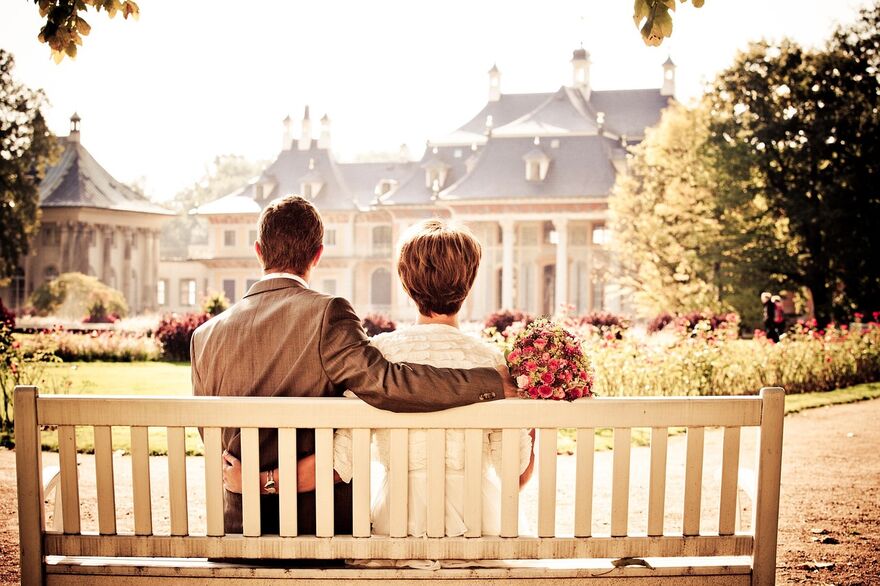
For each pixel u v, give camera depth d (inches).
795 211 1218.0
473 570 104.7
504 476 106.9
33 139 2068.2
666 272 1203.2
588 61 2511.1
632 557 108.5
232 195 2770.7
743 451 350.0
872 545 209.6
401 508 106.7
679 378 494.9
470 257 115.6
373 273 2596.0
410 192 2440.9
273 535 107.7
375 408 105.2
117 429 382.6
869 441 377.1
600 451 354.6
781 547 207.8
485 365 112.2
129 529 218.5
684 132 1222.3
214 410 105.7
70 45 179.5
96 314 1675.7
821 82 1270.9
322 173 2706.7
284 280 117.8
